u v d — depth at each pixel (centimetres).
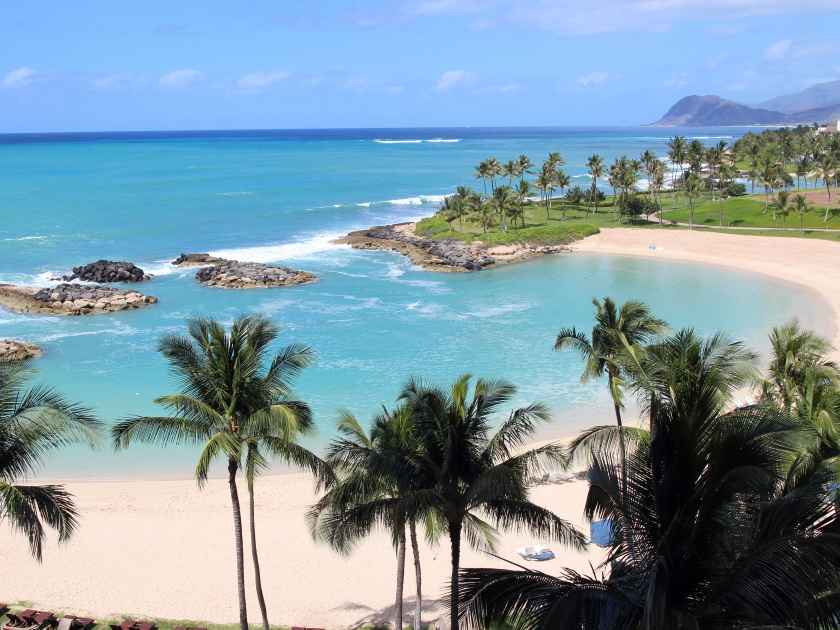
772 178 13662
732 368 1908
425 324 7162
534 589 1405
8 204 15012
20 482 3953
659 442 1414
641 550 1399
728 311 7512
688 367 1633
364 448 1959
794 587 1218
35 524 1756
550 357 6103
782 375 2845
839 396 2466
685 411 1425
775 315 7312
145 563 3147
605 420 4753
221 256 10512
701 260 10300
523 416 1962
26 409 1778
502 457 1969
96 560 3164
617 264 10262
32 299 7756
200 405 2138
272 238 12088
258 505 3731
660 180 15388
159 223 13200
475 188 19362
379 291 8662
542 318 7394
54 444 1850
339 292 8600
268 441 2194
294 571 3094
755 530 1370
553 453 1970
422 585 2969
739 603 1261
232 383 2186
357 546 3300
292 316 7462
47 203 15262
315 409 4938
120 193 17138
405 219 14150
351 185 19762
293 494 3859
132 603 2836
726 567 1327
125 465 4231
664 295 8312
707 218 13062
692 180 12975
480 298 8306
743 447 1334
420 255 10619
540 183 14488
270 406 2153
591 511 1586
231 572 3086
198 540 3356
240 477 4088
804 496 1377
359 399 5131
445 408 1902
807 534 1319
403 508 1730
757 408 1435
